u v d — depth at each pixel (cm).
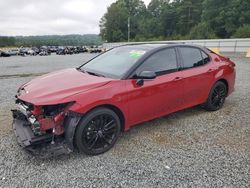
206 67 482
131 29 9194
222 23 5841
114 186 276
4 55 3869
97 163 323
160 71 407
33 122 313
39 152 308
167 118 484
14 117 380
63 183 280
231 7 5691
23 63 1972
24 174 296
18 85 833
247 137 399
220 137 399
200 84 469
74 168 310
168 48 431
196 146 369
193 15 7881
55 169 308
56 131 315
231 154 345
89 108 321
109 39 9369
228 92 543
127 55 423
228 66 531
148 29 8788
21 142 316
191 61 462
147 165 318
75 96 317
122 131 381
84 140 329
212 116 494
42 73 1177
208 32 5603
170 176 295
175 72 427
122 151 355
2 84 852
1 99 627
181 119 479
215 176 294
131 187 275
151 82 388
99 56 484
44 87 345
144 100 382
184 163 322
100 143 347
